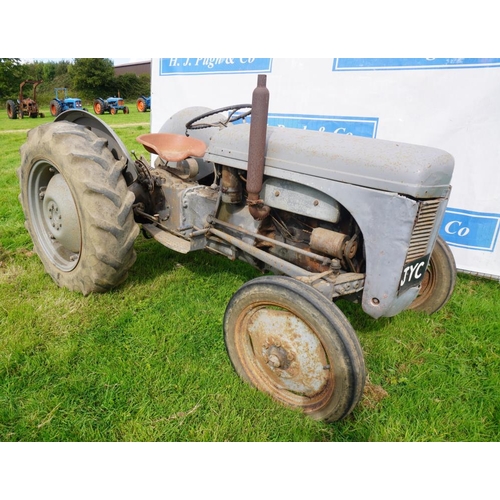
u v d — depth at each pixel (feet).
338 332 5.49
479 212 11.59
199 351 7.72
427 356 8.07
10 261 10.66
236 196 7.99
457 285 11.45
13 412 6.10
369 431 6.25
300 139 6.89
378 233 6.07
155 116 16.55
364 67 11.93
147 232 10.23
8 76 89.71
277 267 7.34
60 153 8.18
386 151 6.08
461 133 11.23
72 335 7.84
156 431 5.99
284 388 6.65
